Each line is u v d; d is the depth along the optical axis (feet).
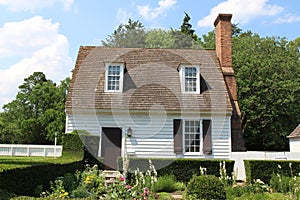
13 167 23.41
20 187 23.50
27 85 177.58
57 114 138.41
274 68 98.78
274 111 93.35
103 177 34.86
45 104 157.99
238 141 53.36
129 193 22.25
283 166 41.57
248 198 30.09
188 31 120.06
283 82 93.20
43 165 28.53
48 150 88.99
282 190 33.55
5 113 168.66
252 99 91.91
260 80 94.53
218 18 60.59
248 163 42.11
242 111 92.94
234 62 98.37
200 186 27.71
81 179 33.60
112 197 22.00
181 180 42.16
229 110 49.73
